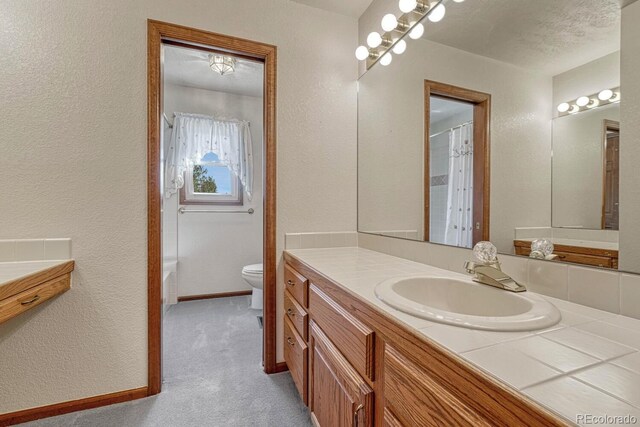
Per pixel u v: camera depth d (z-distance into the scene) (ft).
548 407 1.19
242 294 10.72
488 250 3.12
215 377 5.53
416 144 4.82
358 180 6.35
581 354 1.65
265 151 5.70
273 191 5.70
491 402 1.41
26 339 4.38
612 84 2.44
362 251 5.74
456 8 4.09
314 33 6.00
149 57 4.88
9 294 3.21
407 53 5.03
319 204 6.08
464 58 3.97
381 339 2.39
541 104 3.02
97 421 4.38
